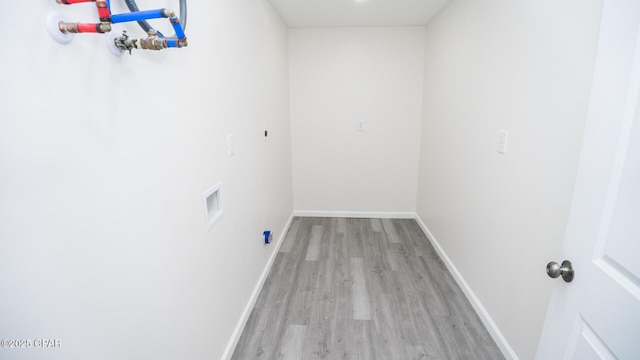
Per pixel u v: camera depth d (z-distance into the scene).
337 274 2.41
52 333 0.63
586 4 1.05
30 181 0.57
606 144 0.77
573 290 0.88
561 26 1.18
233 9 1.59
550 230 1.26
